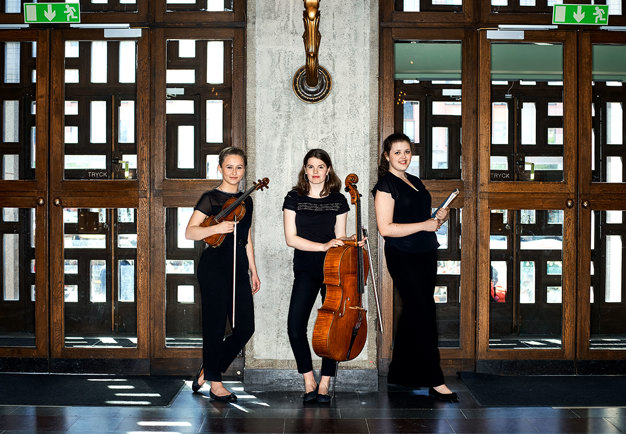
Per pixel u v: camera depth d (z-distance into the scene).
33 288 3.98
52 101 3.93
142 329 3.90
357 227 3.18
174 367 3.90
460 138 3.97
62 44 3.92
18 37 3.92
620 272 4.02
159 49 3.89
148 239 3.90
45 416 3.03
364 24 3.59
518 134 3.98
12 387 3.58
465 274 3.94
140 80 3.89
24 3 3.89
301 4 3.59
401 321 3.62
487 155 3.93
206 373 3.29
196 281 3.95
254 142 3.60
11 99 3.98
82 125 3.95
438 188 3.95
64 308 3.94
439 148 3.97
